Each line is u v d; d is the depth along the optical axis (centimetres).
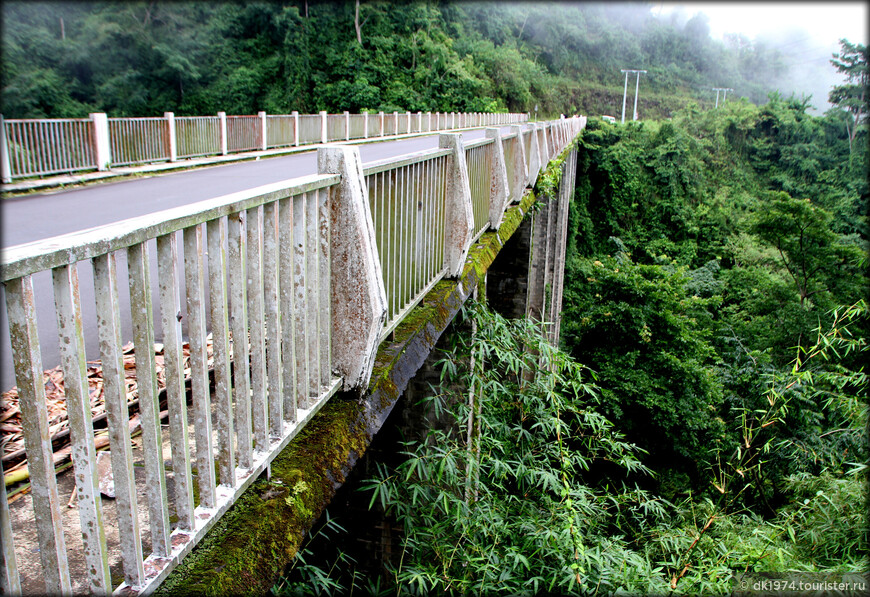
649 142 4228
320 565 641
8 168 962
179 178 1122
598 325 1588
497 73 6053
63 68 4641
